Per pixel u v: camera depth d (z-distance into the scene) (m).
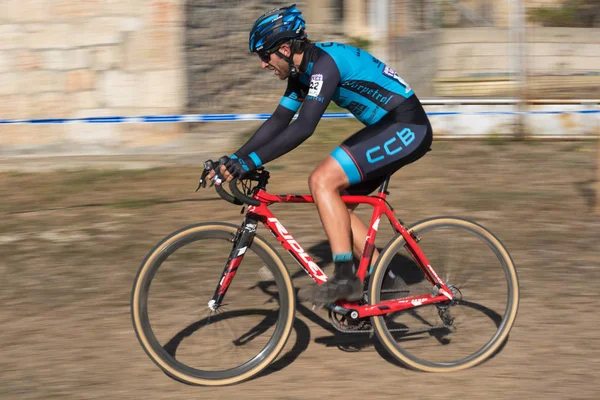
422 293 4.47
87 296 5.42
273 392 4.12
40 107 9.52
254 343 4.45
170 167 8.77
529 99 10.05
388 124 4.26
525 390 4.10
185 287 4.88
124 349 4.64
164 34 9.50
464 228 4.43
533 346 4.60
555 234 6.47
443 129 9.73
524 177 8.11
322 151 9.24
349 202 4.33
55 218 7.03
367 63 4.23
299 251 4.30
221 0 12.28
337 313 4.32
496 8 11.45
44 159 9.15
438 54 10.59
